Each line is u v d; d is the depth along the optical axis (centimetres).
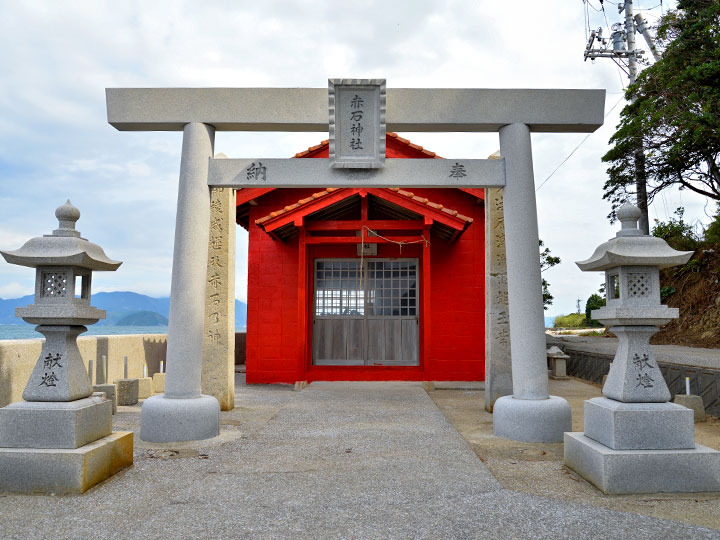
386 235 1069
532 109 604
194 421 548
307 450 510
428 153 1070
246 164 599
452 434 580
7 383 602
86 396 431
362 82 585
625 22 2081
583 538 303
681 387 771
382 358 1065
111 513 342
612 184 1662
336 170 600
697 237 1802
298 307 962
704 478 382
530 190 596
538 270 590
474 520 329
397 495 376
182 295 574
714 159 1421
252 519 332
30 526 320
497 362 740
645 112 1370
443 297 1052
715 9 1264
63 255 406
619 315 411
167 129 622
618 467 380
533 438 545
